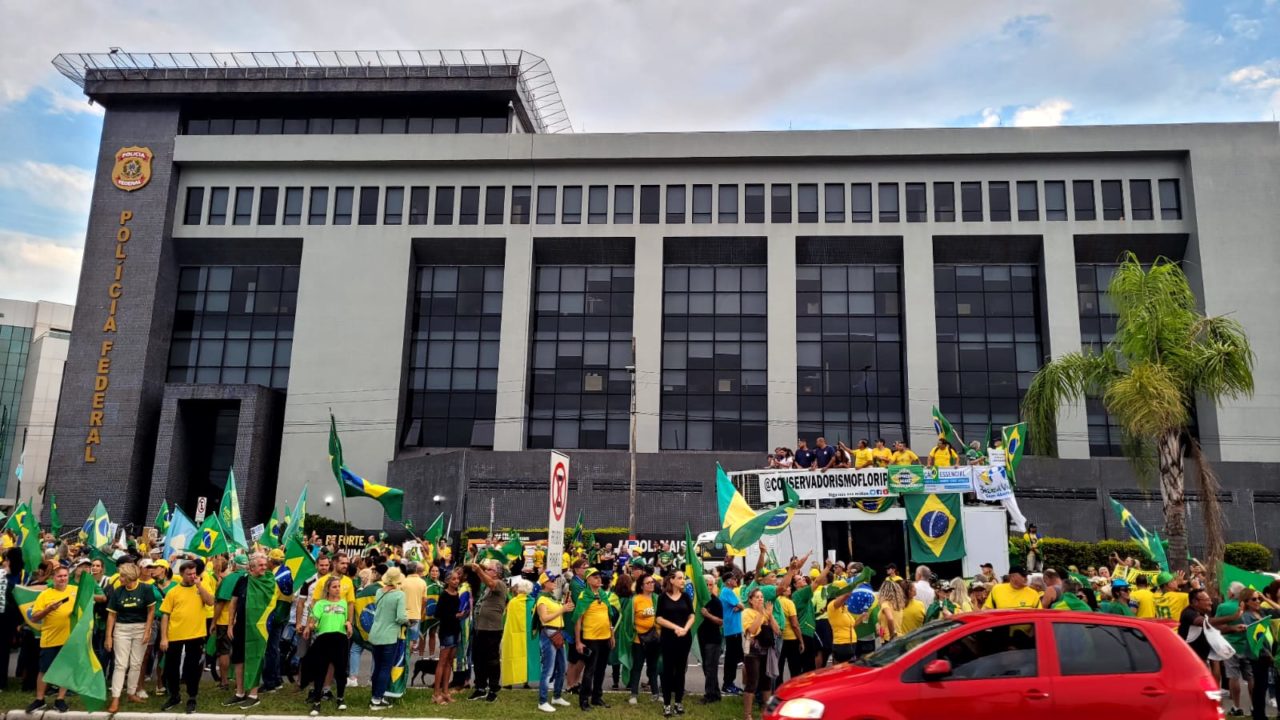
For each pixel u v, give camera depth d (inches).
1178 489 900.6
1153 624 341.4
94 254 1964.8
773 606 475.8
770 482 900.6
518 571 754.2
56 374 4047.7
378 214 1988.2
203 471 1930.4
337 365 1911.9
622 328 1971.0
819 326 1936.5
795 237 1916.8
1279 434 1692.9
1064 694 322.7
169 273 1996.8
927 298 1860.2
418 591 546.9
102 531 964.0
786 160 1951.3
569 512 1708.9
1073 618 340.8
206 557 700.0
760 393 1918.1
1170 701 323.9
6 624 514.0
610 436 1914.4
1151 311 918.4
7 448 3998.5
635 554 1079.0
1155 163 1877.5
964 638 337.7
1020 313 1910.7
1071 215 1870.1
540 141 1973.4
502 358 1898.4
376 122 2101.4
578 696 531.5
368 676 606.9
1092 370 967.6
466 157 1974.7
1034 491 1614.2
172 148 2010.3
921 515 861.2
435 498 1717.5
